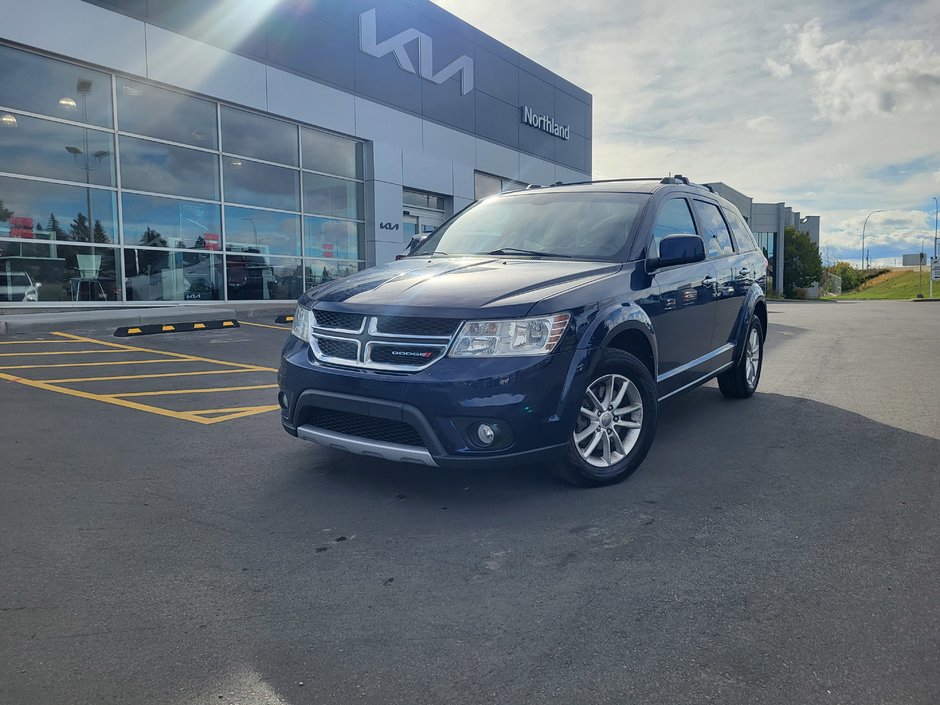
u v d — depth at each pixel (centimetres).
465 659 223
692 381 501
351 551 304
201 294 1402
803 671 215
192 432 506
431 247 516
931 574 280
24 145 1136
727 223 607
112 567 287
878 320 1816
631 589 269
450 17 1950
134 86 1270
